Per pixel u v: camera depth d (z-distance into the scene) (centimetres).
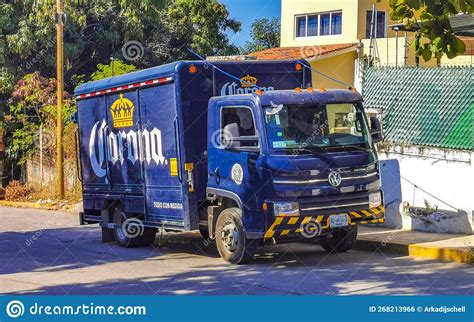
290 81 1309
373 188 1152
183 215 1238
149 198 1345
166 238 1579
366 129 1172
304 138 1116
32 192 2977
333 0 2591
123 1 3089
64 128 2720
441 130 1381
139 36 3117
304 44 2698
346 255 1241
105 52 3219
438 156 1369
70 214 2322
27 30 2981
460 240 1262
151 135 1316
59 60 2608
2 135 3139
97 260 1306
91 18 3167
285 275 1067
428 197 1387
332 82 2334
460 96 1355
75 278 1120
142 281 1071
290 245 1372
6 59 3106
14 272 1195
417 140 1423
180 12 3209
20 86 2984
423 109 1417
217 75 1241
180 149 1220
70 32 3061
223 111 1172
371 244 1284
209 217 1203
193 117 1225
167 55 3186
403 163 1427
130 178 1409
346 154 1131
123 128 1420
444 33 887
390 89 1484
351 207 1126
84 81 3238
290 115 1120
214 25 3225
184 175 1222
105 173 1508
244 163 1121
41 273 1178
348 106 1167
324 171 1104
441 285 966
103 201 1529
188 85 1220
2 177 3192
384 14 2594
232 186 1145
